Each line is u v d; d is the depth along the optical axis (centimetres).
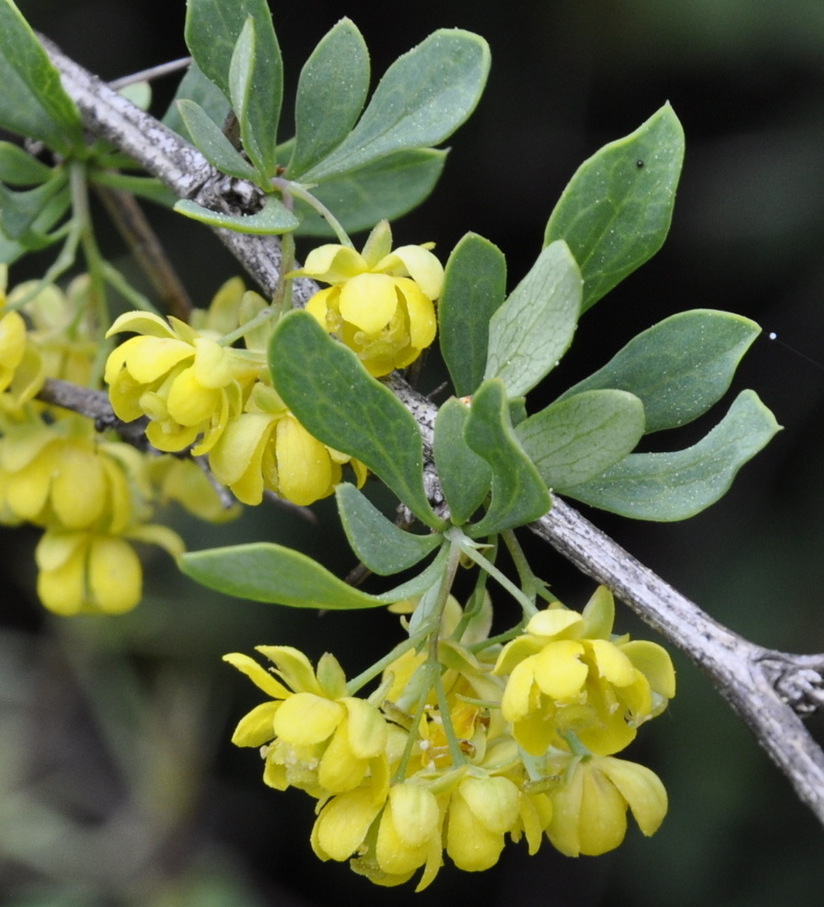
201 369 21
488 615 23
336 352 21
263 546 20
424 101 22
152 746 42
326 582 20
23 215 24
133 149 24
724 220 43
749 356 44
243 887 43
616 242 22
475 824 21
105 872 41
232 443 22
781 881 40
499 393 20
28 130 24
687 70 44
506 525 21
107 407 25
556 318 21
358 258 21
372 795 21
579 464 21
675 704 41
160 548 40
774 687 21
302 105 22
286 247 22
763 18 40
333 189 25
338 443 21
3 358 24
